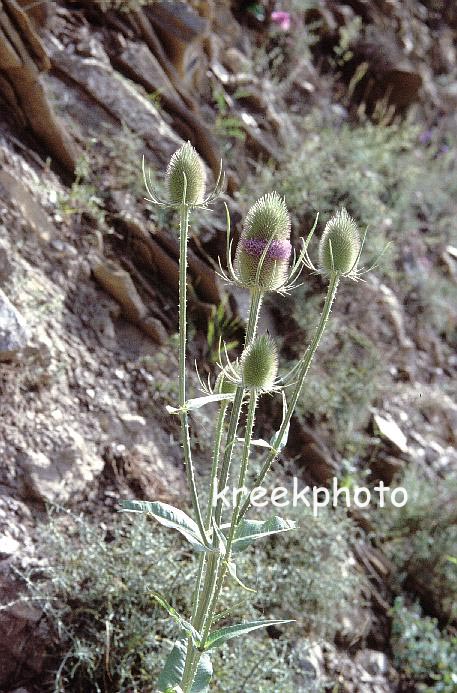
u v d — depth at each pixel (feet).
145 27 6.39
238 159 6.46
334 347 6.07
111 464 4.42
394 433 6.08
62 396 4.48
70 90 5.74
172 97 6.28
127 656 3.88
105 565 4.00
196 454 4.86
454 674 4.89
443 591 5.42
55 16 6.00
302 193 6.32
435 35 10.53
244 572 4.39
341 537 4.95
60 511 4.13
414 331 7.23
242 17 7.76
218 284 5.40
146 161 5.72
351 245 2.94
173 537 4.32
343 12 8.88
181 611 4.08
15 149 5.14
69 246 4.99
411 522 5.67
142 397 4.83
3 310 4.30
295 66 8.05
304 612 4.56
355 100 8.69
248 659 4.11
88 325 4.85
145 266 5.41
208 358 5.31
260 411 5.44
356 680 4.68
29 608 3.78
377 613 5.14
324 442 5.65
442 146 9.50
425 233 8.19
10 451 4.12
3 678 3.69
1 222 4.74
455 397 7.09
